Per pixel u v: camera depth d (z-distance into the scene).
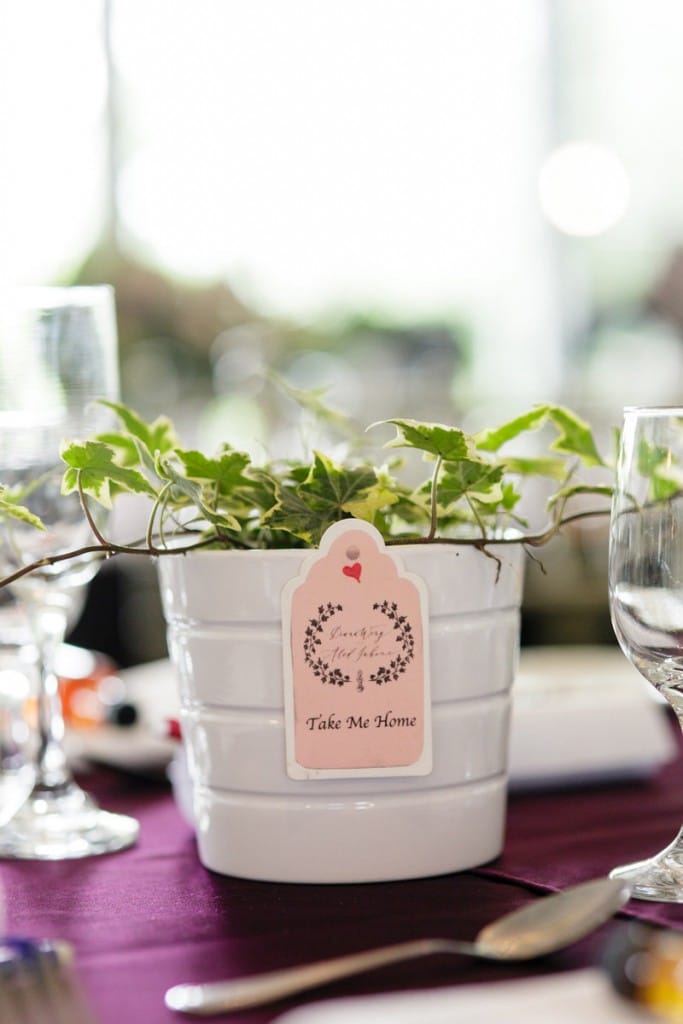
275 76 3.89
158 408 2.56
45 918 0.67
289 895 0.69
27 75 3.50
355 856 0.70
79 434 0.81
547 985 0.54
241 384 2.48
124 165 3.63
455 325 4.01
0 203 3.45
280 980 0.57
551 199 4.12
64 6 3.56
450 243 4.12
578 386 3.55
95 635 1.87
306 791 0.70
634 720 0.89
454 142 4.12
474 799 0.72
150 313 2.72
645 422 0.67
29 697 0.86
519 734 0.86
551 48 4.16
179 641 0.73
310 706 0.70
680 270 3.79
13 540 0.80
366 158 4.01
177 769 0.83
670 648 0.68
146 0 3.68
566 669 1.16
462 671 0.71
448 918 0.65
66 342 0.80
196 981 0.60
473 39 4.12
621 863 0.73
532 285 4.20
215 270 3.39
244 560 0.70
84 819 0.81
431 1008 0.52
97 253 3.35
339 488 0.71
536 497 1.56
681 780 0.91
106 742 0.95
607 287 4.06
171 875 0.73
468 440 0.70
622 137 4.14
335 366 2.91
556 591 1.91
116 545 0.71
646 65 4.12
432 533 0.71
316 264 3.90
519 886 0.70
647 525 0.68
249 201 3.84
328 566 0.70
